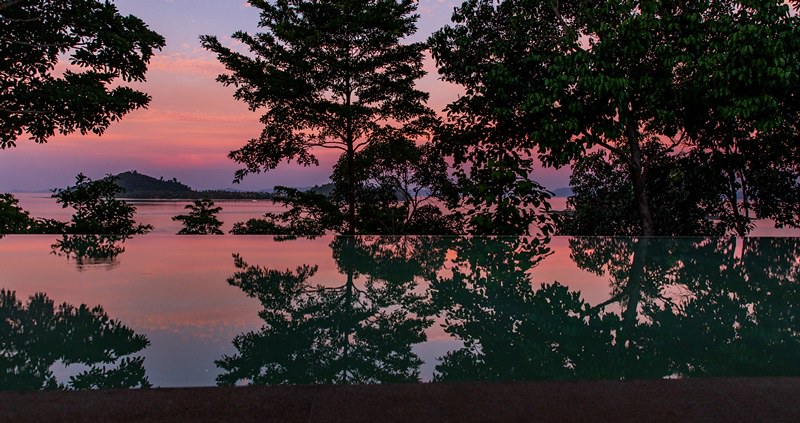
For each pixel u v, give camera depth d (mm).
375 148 9633
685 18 4582
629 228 7328
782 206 6730
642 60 4871
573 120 4758
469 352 1350
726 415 954
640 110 5301
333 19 8664
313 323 1665
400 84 9031
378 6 8695
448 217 9164
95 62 7406
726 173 6426
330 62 8711
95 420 917
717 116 4953
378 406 992
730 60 4375
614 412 967
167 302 1981
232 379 1130
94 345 1374
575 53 4691
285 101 9062
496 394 1057
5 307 1858
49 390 1051
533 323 1686
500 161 5332
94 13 7043
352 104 8883
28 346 1360
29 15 6879
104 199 7492
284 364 1235
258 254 3750
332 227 9961
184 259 3451
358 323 1666
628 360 1279
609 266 3135
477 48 5492
